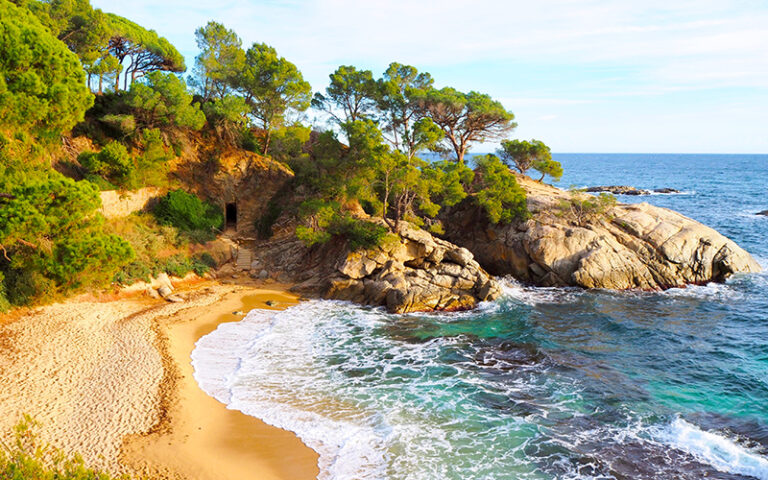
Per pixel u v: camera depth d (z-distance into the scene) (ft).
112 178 138.10
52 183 87.10
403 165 131.75
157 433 59.62
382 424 64.80
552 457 58.23
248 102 180.65
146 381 72.02
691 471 55.62
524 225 146.82
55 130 113.70
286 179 170.81
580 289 133.28
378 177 135.64
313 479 53.67
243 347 90.43
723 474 55.01
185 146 161.89
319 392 73.92
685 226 143.54
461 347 93.45
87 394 67.00
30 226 82.17
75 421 60.29
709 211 276.62
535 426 65.16
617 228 143.64
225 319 104.73
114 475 50.93
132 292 112.68
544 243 138.72
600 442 61.52
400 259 127.34
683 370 83.61
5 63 95.96
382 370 82.48
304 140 184.55
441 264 129.08
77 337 84.99
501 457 58.18
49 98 101.65
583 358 88.89
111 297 108.06
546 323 107.96
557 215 147.13
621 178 574.15
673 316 111.96
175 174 157.69
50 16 140.05
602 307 118.62
